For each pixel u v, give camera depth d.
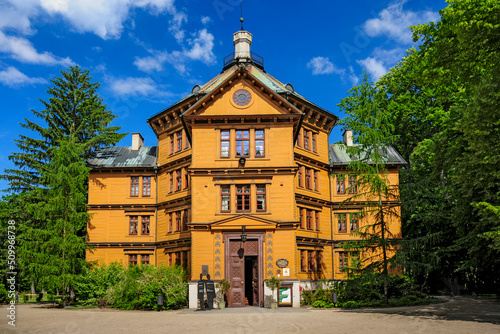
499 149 18.55
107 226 35.38
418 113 37.72
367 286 24.70
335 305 23.78
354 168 25.83
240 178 26.64
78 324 16.52
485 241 23.20
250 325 15.43
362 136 25.62
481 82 18.94
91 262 32.03
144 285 24.00
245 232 25.62
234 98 27.86
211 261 25.38
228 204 26.41
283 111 27.58
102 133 40.88
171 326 15.44
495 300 26.03
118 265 29.86
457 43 18.86
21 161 38.62
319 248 33.47
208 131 27.42
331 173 36.12
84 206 32.53
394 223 33.00
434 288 34.03
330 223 35.25
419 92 39.06
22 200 37.78
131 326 15.61
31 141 38.97
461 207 24.58
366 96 26.23
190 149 32.56
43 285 28.67
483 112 18.73
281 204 26.16
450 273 31.78
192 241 25.66
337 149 38.12
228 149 27.28
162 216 34.91
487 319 16.00
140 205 35.47
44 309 26.42
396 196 25.47
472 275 32.28
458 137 26.09
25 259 29.33
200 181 26.59
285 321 16.58
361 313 19.31
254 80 27.81
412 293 25.88
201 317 18.84
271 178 26.56
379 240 24.30
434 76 20.38
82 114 41.81
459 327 13.82
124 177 36.16
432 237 27.31
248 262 32.56
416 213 33.84
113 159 37.38
